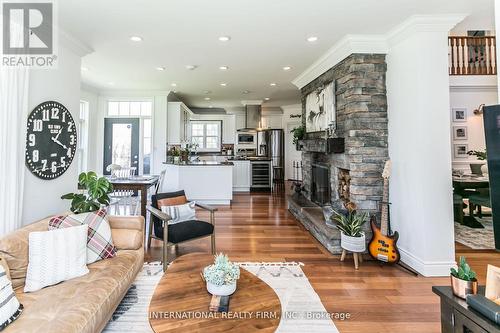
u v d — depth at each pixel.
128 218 2.62
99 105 6.59
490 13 2.69
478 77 5.98
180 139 6.96
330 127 3.96
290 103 8.80
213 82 5.62
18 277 1.78
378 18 2.78
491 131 1.34
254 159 8.54
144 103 6.77
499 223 1.32
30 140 2.58
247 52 3.79
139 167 6.70
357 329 1.92
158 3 2.48
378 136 3.38
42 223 2.17
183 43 3.45
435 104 2.77
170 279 1.83
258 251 3.41
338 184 3.99
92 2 2.45
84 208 2.65
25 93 2.41
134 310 2.13
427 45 2.77
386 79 3.38
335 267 2.94
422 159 2.78
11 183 2.23
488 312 1.19
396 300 2.30
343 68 3.65
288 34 3.18
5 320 1.36
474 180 4.64
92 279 1.89
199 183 6.30
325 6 2.54
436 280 2.65
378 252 2.99
